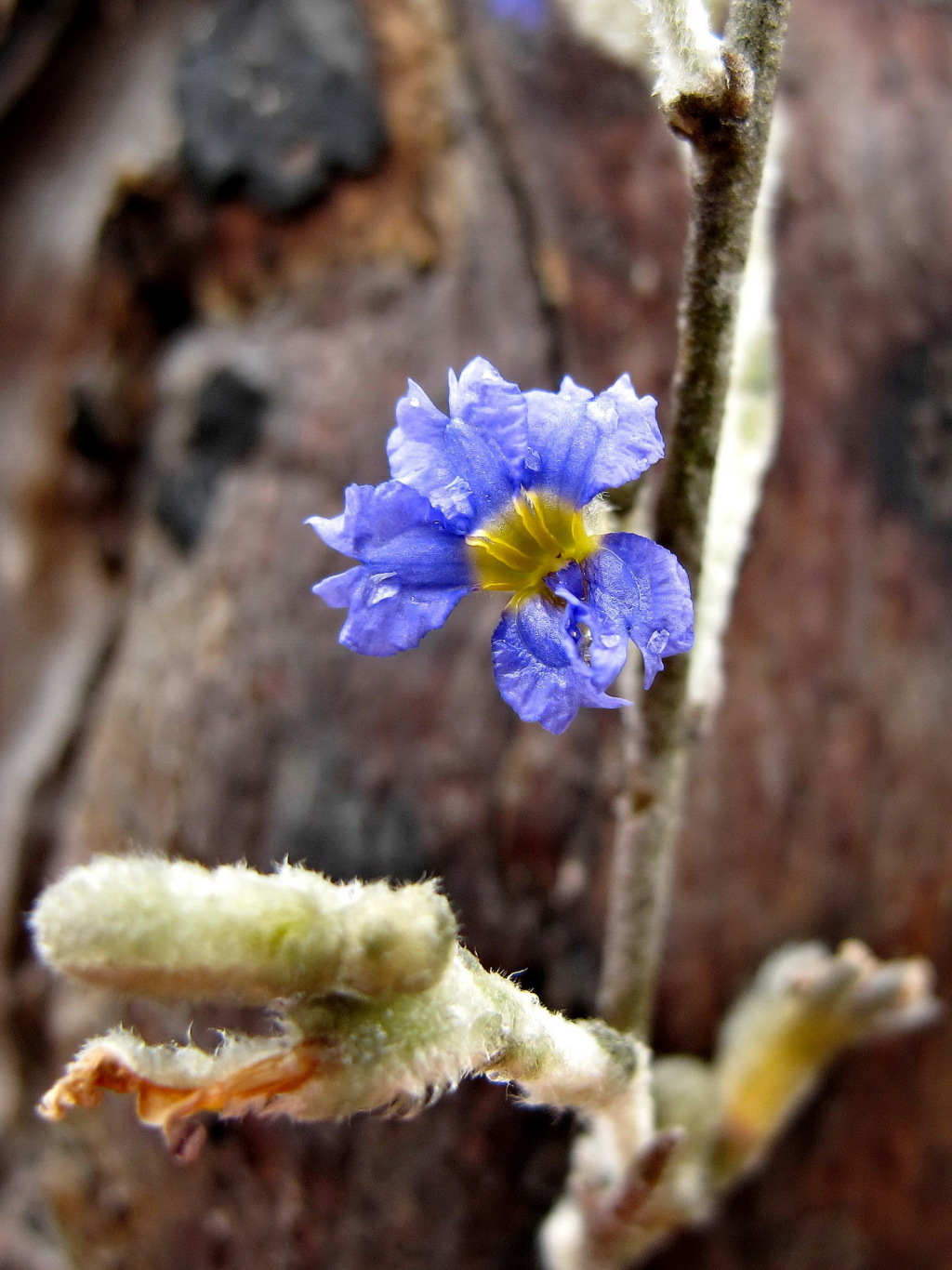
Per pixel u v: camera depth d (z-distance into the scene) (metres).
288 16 0.10
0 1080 0.09
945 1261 0.08
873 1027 0.07
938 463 0.09
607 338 0.09
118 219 0.10
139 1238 0.08
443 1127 0.08
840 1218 0.08
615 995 0.06
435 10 0.10
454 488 0.05
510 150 0.09
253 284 0.10
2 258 0.11
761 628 0.08
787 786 0.08
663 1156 0.06
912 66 0.10
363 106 0.09
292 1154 0.08
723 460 0.06
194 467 0.09
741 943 0.08
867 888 0.08
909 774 0.08
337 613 0.08
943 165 0.09
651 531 0.05
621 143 0.09
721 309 0.05
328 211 0.09
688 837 0.08
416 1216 0.08
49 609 0.11
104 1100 0.08
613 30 0.07
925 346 0.09
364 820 0.08
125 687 0.09
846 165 0.09
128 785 0.09
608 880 0.08
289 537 0.09
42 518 0.11
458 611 0.08
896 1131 0.08
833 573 0.09
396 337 0.09
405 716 0.08
